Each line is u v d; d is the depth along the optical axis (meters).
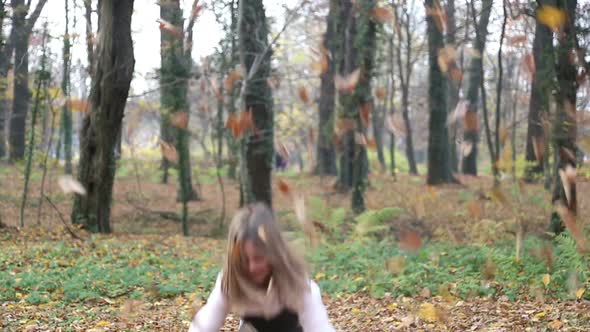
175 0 10.04
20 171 24.80
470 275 9.84
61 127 24.36
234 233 2.73
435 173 27.58
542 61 9.82
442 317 5.30
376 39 18.53
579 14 9.38
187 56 17.67
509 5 9.14
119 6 15.55
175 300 9.29
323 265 11.84
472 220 15.98
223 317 2.87
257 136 17.78
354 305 9.04
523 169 20.77
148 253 13.52
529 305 8.20
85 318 7.98
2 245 13.41
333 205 21.89
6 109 32.97
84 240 14.90
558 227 12.08
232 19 16.27
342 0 18.19
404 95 21.52
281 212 15.90
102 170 16.66
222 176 32.56
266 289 2.76
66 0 17.50
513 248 11.21
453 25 13.73
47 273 10.69
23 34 18.36
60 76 21.17
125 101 16.42
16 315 7.96
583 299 8.26
